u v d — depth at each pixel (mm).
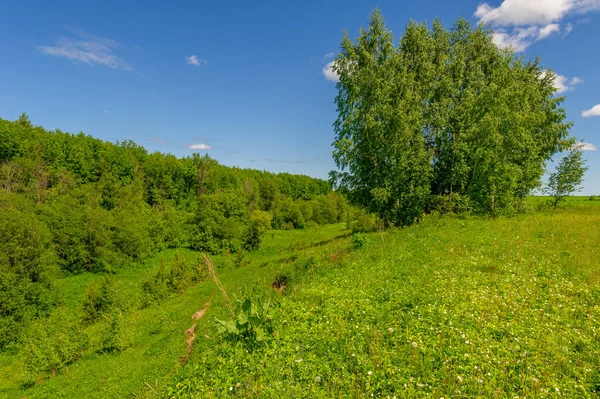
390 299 9828
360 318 8602
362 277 13203
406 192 29375
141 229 62188
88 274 51625
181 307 27344
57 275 48438
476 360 5914
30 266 38875
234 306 19469
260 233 68625
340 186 33000
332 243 29906
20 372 23281
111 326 23688
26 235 40250
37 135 82562
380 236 23422
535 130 34969
